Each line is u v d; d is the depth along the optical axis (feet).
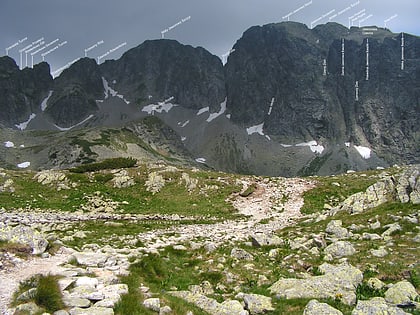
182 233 118.01
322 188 207.00
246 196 201.87
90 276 55.21
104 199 192.44
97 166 268.41
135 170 234.58
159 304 46.42
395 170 245.24
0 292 45.80
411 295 48.52
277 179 235.40
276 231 118.83
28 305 40.86
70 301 43.80
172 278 63.87
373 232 90.12
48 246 68.59
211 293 57.06
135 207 183.73
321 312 43.96
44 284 45.42
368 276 59.62
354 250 74.13
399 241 78.54
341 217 117.19
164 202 193.36
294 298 51.49
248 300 50.37
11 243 63.36
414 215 94.94
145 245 91.66
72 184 208.33
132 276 58.44
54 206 175.52
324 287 53.57
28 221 127.13
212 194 203.92
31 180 212.64
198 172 239.91
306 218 145.48
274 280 61.26
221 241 97.66
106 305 43.93
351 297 50.16
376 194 123.95
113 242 95.30
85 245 84.53
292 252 78.28
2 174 219.61
